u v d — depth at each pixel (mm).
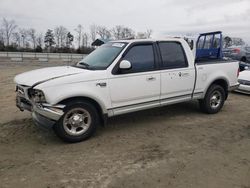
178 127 5988
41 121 4887
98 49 6184
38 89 4699
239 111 7461
